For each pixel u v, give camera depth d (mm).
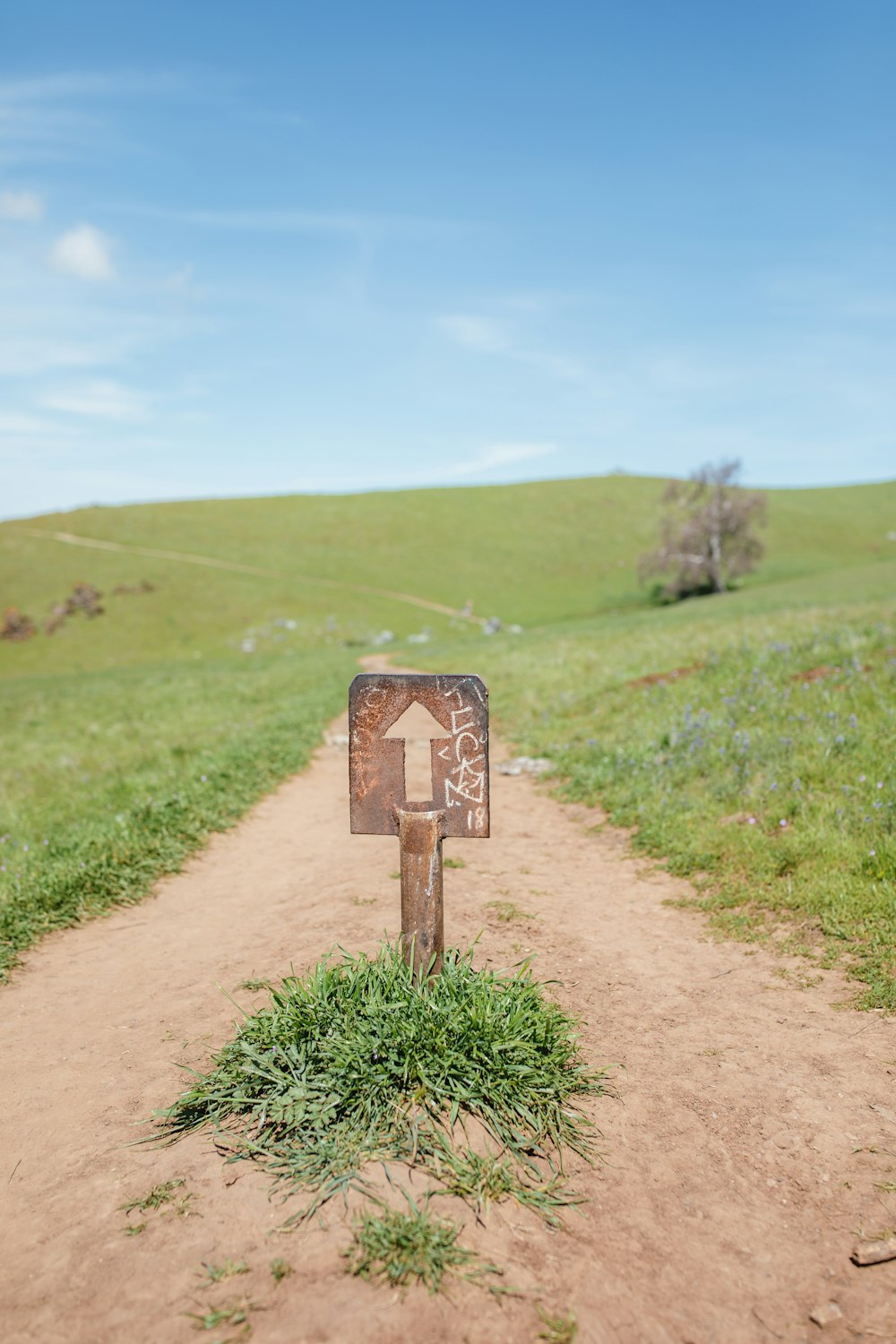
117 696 28500
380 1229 3002
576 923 6375
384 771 4250
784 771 8461
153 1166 3543
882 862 6316
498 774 11805
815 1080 4156
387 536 95562
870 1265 2973
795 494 112375
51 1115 4066
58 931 6820
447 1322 2668
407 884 4266
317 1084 3727
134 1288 2855
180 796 9945
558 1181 3387
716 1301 2818
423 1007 4035
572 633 37938
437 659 31531
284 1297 2766
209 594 73250
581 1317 2721
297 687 26156
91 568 78688
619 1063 4352
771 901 6316
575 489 113500
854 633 15234
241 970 5727
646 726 11688
